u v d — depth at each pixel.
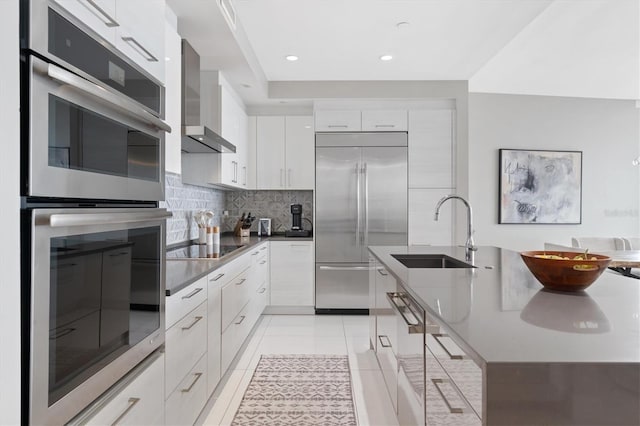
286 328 3.95
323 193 4.45
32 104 0.88
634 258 3.15
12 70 0.83
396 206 4.43
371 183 4.44
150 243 1.44
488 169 5.50
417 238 4.43
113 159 1.21
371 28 3.12
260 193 5.01
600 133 5.69
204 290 2.08
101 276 1.13
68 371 0.99
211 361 2.21
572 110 5.63
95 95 1.06
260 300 4.00
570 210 5.61
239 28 2.95
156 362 1.49
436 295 1.38
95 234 1.10
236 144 4.00
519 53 3.86
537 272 1.47
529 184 5.53
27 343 0.86
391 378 2.16
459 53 3.63
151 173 1.46
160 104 1.58
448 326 1.03
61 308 0.96
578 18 3.15
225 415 2.23
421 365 1.47
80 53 1.05
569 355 0.81
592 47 3.73
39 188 0.90
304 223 4.99
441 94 4.38
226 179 3.61
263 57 3.72
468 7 2.80
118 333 1.22
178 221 3.35
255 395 2.48
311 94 4.38
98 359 1.12
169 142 2.23
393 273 1.89
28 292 0.87
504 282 1.60
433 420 1.30
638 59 4.03
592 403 0.77
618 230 5.72
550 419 0.77
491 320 1.07
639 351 0.83
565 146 5.63
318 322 4.16
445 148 4.43
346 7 2.80
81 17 1.06
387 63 3.88
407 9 2.83
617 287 1.50
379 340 2.62
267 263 4.41
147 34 1.47
